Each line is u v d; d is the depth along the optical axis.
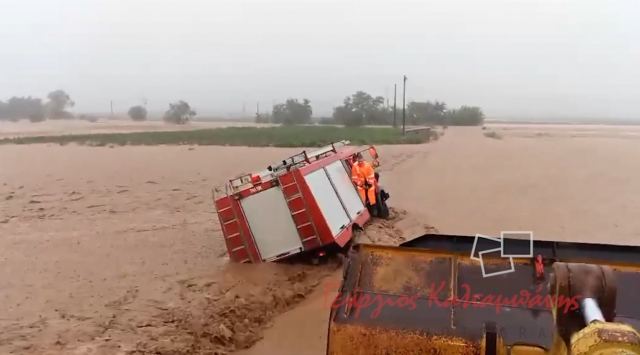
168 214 16.89
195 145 46.09
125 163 31.06
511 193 20.34
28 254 12.16
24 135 67.00
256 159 33.41
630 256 6.05
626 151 38.47
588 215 16.67
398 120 120.88
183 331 7.78
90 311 8.56
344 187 13.01
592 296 2.79
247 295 9.32
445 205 17.94
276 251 10.77
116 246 12.91
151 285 9.95
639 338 2.15
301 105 135.50
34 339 7.31
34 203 18.70
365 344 4.81
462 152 38.25
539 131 82.81
